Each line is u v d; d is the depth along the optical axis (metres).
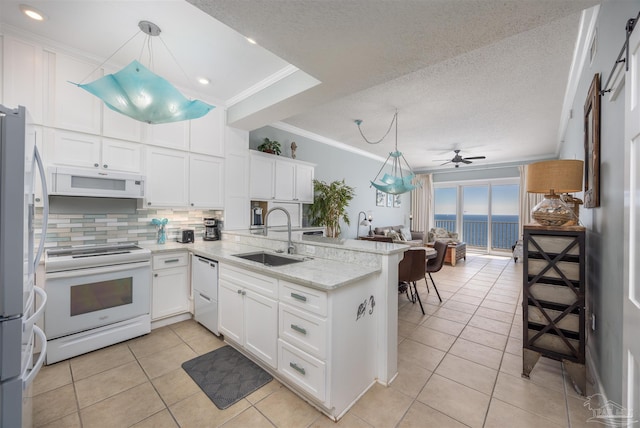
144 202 2.93
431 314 3.28
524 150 6.48
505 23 1.61
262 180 4.03
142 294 2.62
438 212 9.02
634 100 1.09
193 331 2.76
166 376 2.02
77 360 2.21
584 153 2.43
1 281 0.98
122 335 2.49
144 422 1.59
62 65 2.43
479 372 2.11
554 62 2.68
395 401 1.79
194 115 2.14
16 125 0.99
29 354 1.17
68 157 2.46
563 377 2.05
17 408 1.01
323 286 1.56
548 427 1.57
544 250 2.01
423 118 4.34
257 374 2.05
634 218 1.09
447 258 6.35
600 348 1.84
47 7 1.97
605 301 1.74
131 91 1.81
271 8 1.51
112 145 2.72
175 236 3.43
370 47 1.87
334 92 2.63
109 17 2.07
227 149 3.64
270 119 3.41
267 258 2.72
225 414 1.66
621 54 1.25
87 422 1.58
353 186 6.58
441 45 1.84
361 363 1.84
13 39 2.20
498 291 4.23
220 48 2.46
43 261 2.17
